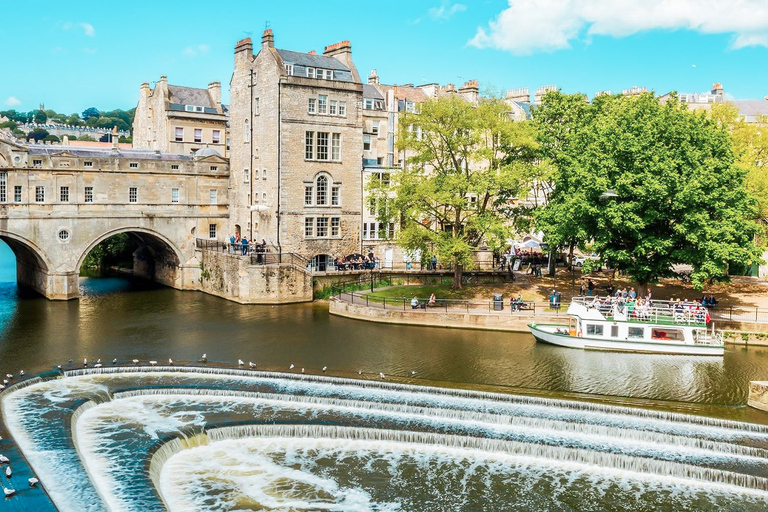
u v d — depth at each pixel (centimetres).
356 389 3778
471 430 3259
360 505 2672
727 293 5881
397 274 6619
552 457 3066
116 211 6731
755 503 2712
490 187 5662
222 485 2786
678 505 2702
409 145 5978
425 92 9131
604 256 5112
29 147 6419
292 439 3234
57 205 6369
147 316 5653
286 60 6856
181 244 7194
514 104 9394
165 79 8806
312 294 6506
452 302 5712
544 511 2658
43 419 3172
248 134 7175
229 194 7556
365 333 5075
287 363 4212
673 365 4228
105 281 7931
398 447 3172
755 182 6353
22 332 4950
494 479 2895
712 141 5125
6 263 9912
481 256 7394
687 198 4759
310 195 6900
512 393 3650
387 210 6053
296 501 2683
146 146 9475
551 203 5881
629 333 4575
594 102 6794
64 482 2588
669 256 5016
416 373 4016
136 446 2973
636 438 3167
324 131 6919
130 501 2517
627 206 4894
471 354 4462
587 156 5334
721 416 3344
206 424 3231
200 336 4916
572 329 4831
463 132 5956
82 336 4856
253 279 6244
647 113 5356
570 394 3656
